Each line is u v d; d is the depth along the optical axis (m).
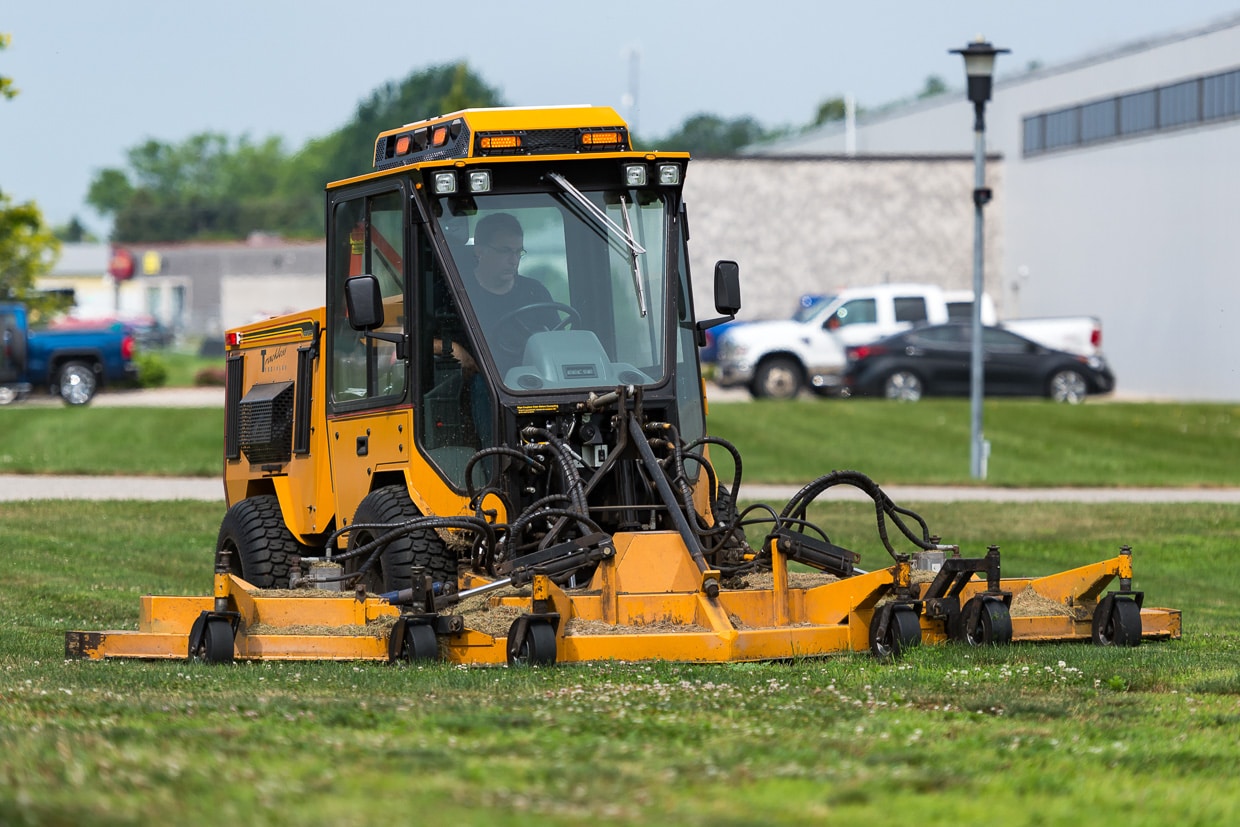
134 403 95.88
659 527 23.91
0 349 89.62
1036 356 92.75
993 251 126.50
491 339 24.34
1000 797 14.00
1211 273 105.12
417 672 20.95
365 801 12.91
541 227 25.02
